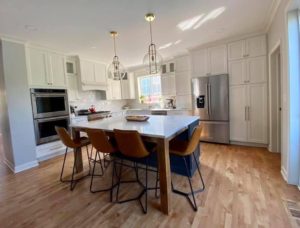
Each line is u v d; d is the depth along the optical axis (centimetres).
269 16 283
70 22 261
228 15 267
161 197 185
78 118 430
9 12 223
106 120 305
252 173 258
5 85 301
